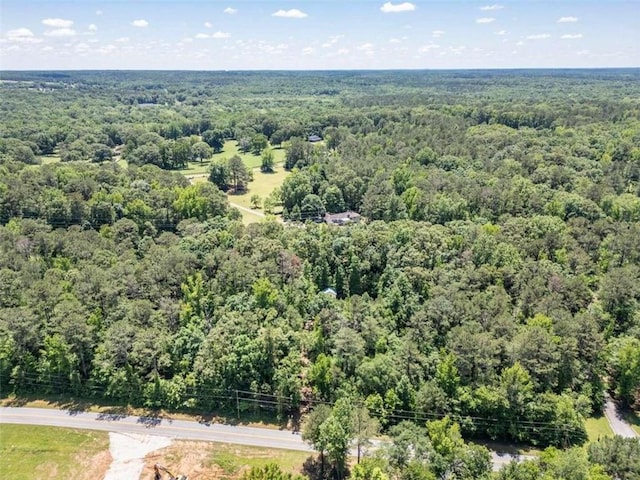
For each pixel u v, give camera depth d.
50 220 126.38
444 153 197.75
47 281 87.31
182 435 71.38
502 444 71.31
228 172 187.88
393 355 77.06
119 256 106.81
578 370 76.94
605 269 108.75
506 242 113.19
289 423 73.94
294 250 110.25
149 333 77.69
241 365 74.56
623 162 178.12
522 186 147.25
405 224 119.75
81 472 65.19
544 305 87.56
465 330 78.38
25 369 79.81
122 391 76.94
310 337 81.31
